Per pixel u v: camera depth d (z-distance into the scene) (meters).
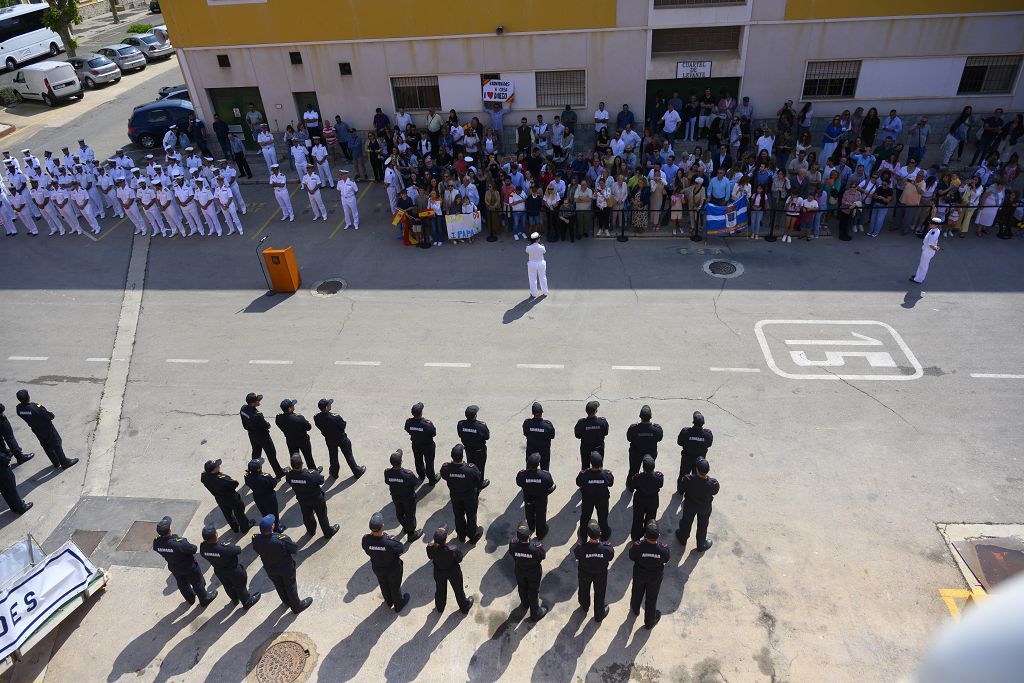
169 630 9.16
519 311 15.35
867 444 11.27
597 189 17.98
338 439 10.88
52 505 11.23
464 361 13.81
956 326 13.96
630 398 12.54
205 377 13.91
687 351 13.68
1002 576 9.14
